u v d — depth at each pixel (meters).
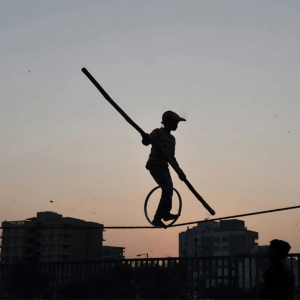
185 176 6.51
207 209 6.84
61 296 8.68
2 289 9.27
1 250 110.62
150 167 6.73
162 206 6.77
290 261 7.04
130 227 7.07
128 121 6.15
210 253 109.00
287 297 5.18
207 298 7.49
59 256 103.81
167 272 7.95
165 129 6.97
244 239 105.31
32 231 109.44
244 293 7.35
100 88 5.83
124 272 8.29
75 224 105.69
